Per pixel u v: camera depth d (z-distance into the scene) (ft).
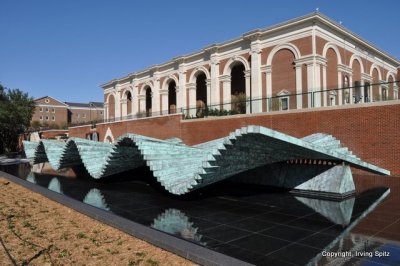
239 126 70.38
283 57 95.86
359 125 50.47
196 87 131.13
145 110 154.61
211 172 29.81
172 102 149.59
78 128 145.89
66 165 57.21
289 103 67.26
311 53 89.35
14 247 19.60
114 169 43.21
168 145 35.70
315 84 89.10
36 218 26.43
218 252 17.65
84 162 47.06
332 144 42.22
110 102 181.37
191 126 84.79
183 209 29.32
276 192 36.73
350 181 34.17
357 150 50.49
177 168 34.50
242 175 40.96
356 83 104.88
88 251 18.80
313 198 33.14
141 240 20.68
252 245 19.63
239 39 106.22
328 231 22.18
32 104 171.12
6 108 155.02
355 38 106.32
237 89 122.83
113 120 129.59
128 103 169.07
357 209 27.94
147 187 42.37
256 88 101.04
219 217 26.43
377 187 38.09
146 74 151.23
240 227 23.50
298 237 21.03
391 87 54.34
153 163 33.30
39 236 21.65
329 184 33.47
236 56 109.50
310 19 88.74
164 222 25.04
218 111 84.89
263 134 25.23
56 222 25.16
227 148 28.25
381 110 48.06
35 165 76.23
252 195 35.22
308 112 57.26
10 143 172.76
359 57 112.78
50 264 17.04
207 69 120.37
